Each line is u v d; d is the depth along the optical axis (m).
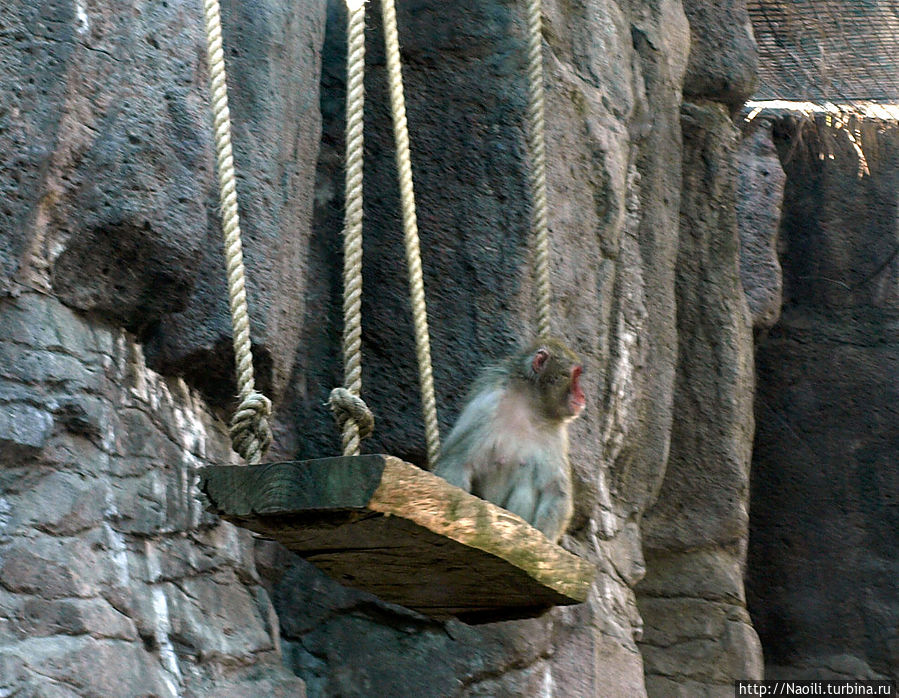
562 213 12.14
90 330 9.04
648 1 14.90
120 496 8.79
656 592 14.97
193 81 9.54
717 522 15.23
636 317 13.80
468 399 9.97
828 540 17.31
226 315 9.71
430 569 7.01
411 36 12.24
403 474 5.97
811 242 18.27
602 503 12.82
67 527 8.26
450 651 10.58
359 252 7.74
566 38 12.95
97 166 8.93
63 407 8.50
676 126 15.09
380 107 12.20
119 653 8.12
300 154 10.77
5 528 7.95
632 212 14.20
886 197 18.33
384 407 11.37
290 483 6.00
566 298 12.00
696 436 15.45
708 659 14.64
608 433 13.25
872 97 18.89
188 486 9.45
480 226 11.73
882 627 16.89
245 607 9.65
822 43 18.41
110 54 9.07
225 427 10.15
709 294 15.91
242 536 9.98
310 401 11.39
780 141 18.48
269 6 10.45
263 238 10.02
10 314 8.45
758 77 17.67
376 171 12.01
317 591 10.73
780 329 17.97
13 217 8.51
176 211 9.23
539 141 9.72
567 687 11.12
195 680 8.71
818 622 17.06
